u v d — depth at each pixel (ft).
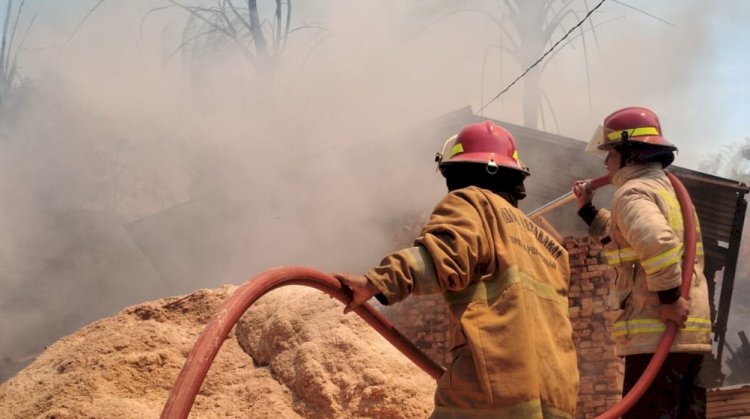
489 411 7.96
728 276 49.16
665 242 11.65
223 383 13.33
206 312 14.58
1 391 13.19
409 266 8.14
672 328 11.76
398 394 12.46
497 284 8.41
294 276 7.95
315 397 12.50
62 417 11.37
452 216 8.48
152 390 12.66
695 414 12.21
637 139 12.88
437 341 45.88
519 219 8.91
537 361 8.13
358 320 13.48
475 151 9.35
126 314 14.66
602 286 42.83
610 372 41.78
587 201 13.78
